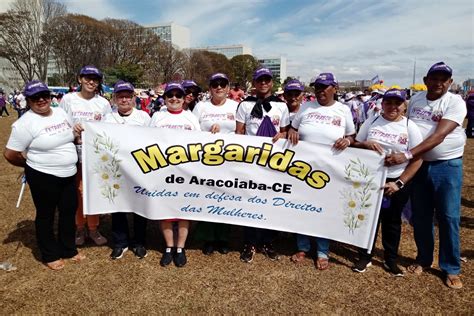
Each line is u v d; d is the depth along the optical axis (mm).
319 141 4027
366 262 4121
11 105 40875
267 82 4328
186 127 4281
